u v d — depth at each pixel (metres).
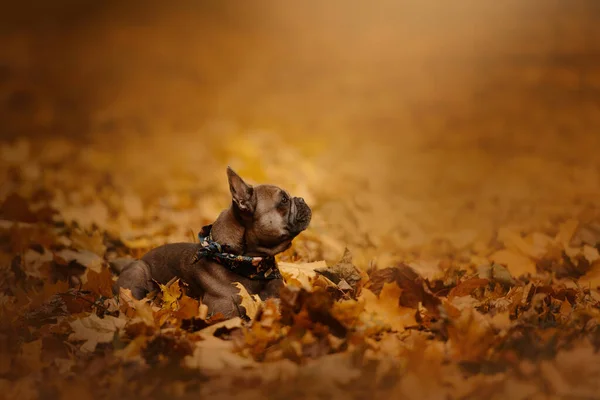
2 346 7.20
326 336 6.82
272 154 19.31
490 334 6.65
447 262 10.39
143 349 6.75
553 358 6.54
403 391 5.99
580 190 15.16
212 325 7.27
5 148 19.70
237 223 7.68
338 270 8.25
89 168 18.86
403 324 7.30
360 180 17.22
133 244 10.88
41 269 9.76
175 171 18.23
